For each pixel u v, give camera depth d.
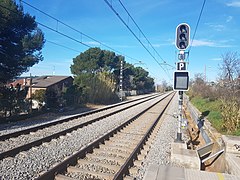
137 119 18.94
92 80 35.41
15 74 20.61
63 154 8.60
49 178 6.16
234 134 12.48
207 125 15.78
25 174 6.56
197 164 8.07
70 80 58.16
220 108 19.59
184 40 9.90
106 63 61.22
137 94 80.81
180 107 10.48
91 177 6.64
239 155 8.15
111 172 7.20
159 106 32.66
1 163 7.19
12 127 13.34
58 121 14.91
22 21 19.94
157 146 10.66
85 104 31.86
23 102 20.20
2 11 17.77
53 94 24.97
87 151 8.82
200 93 40.97
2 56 18.92
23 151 8.48
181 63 10.11
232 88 22.05
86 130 13.26
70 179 6.24
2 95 18.09
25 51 23.09
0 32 18.44
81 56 61.50
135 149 9.02
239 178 5.55
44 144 9.66
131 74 76.94
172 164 8.23
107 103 38.09
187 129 16.75
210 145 11.41
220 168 8.88
